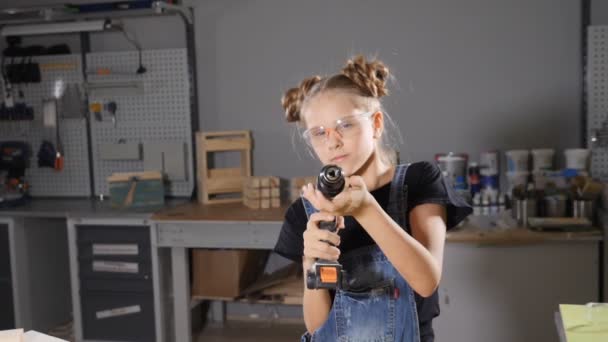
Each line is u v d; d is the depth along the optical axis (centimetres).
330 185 98
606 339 121
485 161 328
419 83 346
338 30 352
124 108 377
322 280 110
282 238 142
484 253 275
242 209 325
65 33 386
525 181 322
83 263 331
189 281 334
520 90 336
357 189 100
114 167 384
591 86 323
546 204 287
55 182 393
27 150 389
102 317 332
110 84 376
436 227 122
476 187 329
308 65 358
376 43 348
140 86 373
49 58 382
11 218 341
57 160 385
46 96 387
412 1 342
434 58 343
